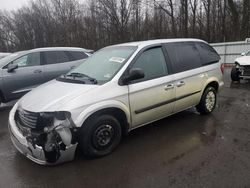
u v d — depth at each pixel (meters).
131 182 3.65
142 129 5.46
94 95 4.13
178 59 5.41
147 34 41.38
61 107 3.90
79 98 4.02
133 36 43.62
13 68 7.64
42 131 3.88
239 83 11.38
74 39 48.38
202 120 5.93
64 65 8.70
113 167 4.03
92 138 4.11
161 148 4.59
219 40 34.03
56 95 4.20
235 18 28.17
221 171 3.80
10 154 4.63
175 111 5.41
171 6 36.53
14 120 4.39
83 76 4.80
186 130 5.36
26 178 3.85
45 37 54.38
